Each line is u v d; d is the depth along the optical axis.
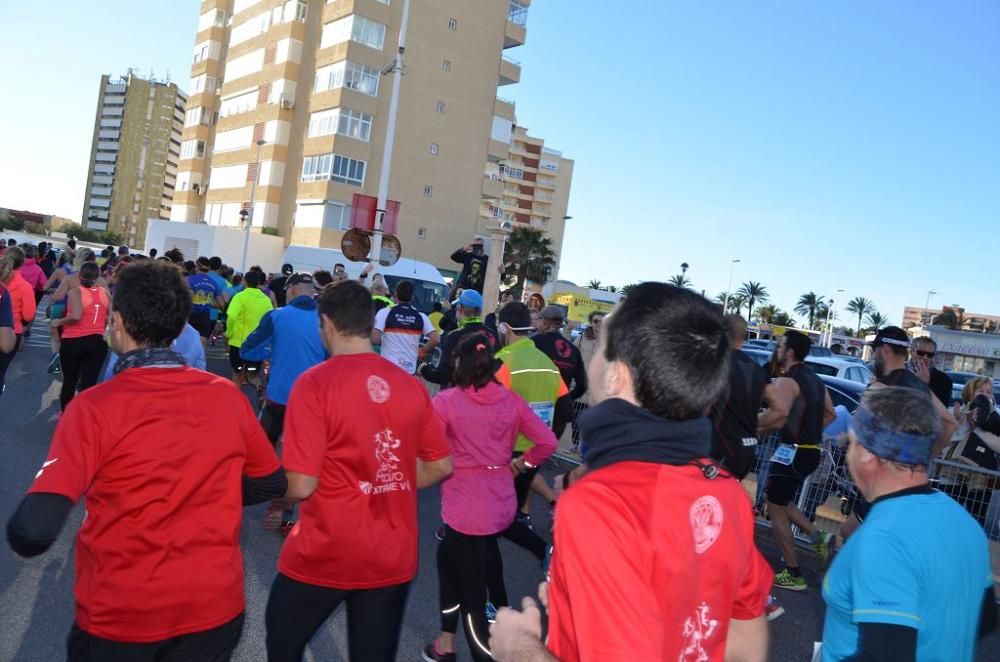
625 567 1.25
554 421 5.18
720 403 4.44
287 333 5.66
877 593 1.85
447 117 45.22
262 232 45.16
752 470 7.01
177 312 2.21
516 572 5.41
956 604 1.89
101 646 2.04
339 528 2.62
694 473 1.39
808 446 5.42
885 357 5.64
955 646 1.90
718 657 1.41
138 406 2.06
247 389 11.37
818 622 5.02
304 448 2.57
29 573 4.39
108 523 2.03
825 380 9.21
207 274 12.84
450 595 3.75
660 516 1.30
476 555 3.60
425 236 45.12
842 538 4.90
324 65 42.78
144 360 2.15
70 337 7.50
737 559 1.44
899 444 2.00
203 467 2.13
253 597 4.42
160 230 43.09
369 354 2.85
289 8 46.06
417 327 7.91
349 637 2.74
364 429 2.66
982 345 50.03
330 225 41.66
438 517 6.37
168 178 158.25
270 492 2.38
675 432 1.39
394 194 43.56
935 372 7.24
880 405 2.06
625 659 1.20
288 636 2.67
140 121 153.12
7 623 3.79
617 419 1.39
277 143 45.84
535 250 60.97
